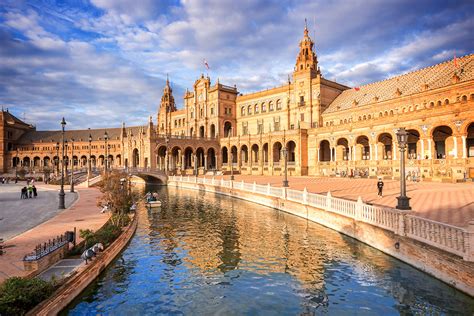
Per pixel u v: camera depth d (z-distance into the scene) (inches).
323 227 947.3
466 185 1454.2
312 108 3105.3
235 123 3937.0
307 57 3230.8
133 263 682.2
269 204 1392.7
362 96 2800.2
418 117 1918.1
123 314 462.6
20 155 4950.8
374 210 706.8
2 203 1350.9
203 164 3892.7
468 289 437.4
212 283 571.2
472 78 1862.7
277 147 3280.0
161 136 3262.8
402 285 520.7
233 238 876.0
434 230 514.0
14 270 500.1
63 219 940.6
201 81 3988.7
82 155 5118.1
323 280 567.8
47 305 411.8
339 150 2746.1
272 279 581.0
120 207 1088.2
